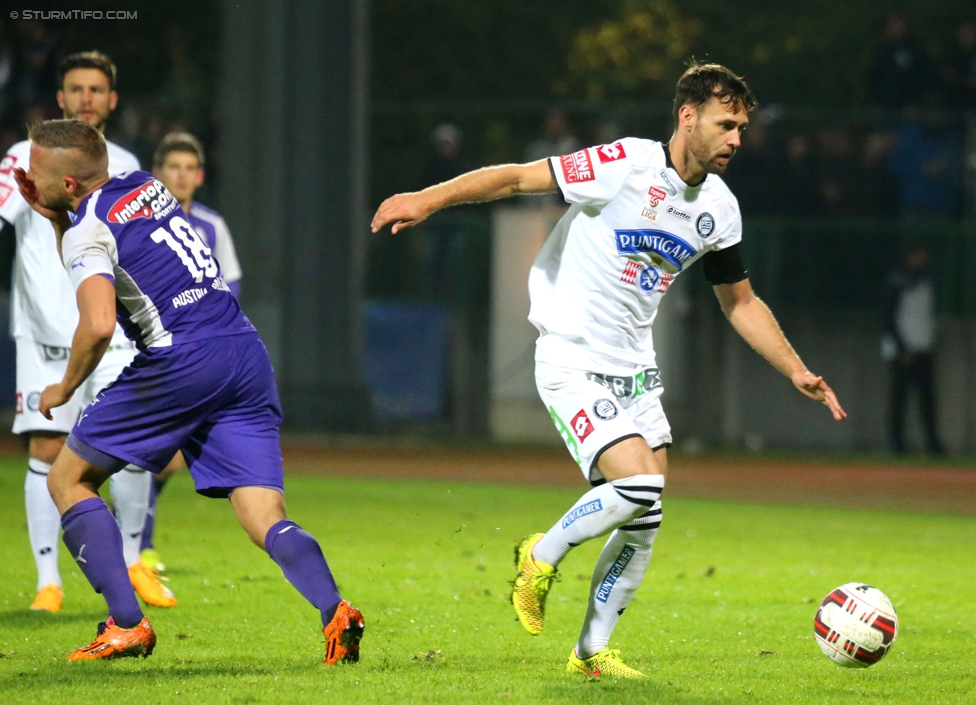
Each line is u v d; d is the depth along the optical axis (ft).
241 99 218.79
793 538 114.21
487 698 51.31
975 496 162.20
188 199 88.69
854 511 141.49
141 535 78.69
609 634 58.18
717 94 55.06
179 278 56.44
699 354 223.30
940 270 220.64
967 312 220.43
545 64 325.62
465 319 230.48
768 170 226.79
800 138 226.99
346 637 55.06
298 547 55.77
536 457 206.28
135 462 56.54
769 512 137.49
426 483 162.71
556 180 56.59
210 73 294.66
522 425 227.61
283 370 223.30
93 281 54.03
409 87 313.73
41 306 73.77
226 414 57.57
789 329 223.51
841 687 55.77
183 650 60.85
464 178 56.13
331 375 222.89
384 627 68.44
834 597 57.88
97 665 56.39
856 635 56.80
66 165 55.67
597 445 55.31
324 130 220.02
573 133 246.47
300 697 50.49
